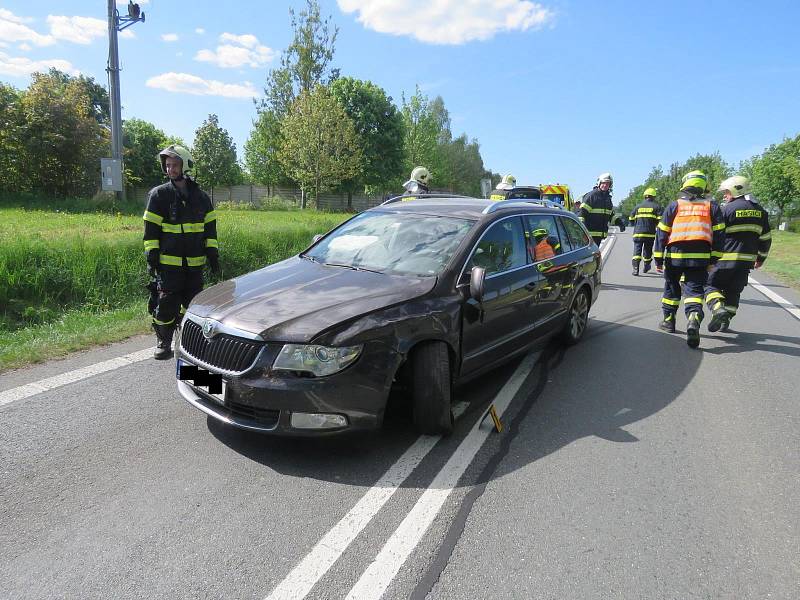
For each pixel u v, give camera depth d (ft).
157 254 16.29
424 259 13.83
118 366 16.25
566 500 9.94
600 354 19.27
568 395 15.19
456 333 12.51
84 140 84.53
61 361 16.57
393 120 150.71
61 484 9.89
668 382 16.55
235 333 10.64
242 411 10.64
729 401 15.12
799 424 13.65
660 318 25.64
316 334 10.25
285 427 10.22
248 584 7.57
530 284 15.98
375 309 11.13
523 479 10.62
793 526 9.34
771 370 17.99
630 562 8.27
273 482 10.18
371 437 12.13
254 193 152.66
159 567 7.84
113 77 68.39
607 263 48.37
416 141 177.99
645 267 41.57
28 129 80.94
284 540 8.54
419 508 9.52
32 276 22.08
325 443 11.77
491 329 14.19
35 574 7.63
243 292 12.34
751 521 9.45
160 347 17.02
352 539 8.61
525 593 7.55
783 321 25.61
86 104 90.02
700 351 20.12
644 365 18.15
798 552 8.63
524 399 14.80
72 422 12.38
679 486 10.55
